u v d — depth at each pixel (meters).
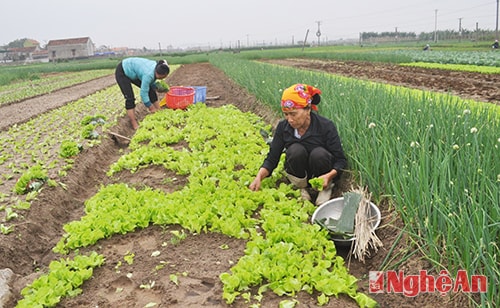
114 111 12.12
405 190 3.88
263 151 7.01
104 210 4.88
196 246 4.33
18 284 3.88
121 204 5.08
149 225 4.85
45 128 10.34
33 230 4.86
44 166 6.84
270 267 3.65
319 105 7.12
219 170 6.21
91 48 108.06
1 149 8.36
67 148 7.26
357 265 4.10
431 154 4.52
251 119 9.77
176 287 3.68
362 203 4.42
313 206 4.94
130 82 10.24
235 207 4.79
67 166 6.72
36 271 4.28
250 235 4.46
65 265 3.87
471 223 3.21
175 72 29.56
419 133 4.90
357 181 5.18
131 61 10.05
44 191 5.73
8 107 15.47
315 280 3.49
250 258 3.74
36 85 26.02
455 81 15.37
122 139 9.37
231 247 4.27
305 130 5.15
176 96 11.04
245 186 5.42
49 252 4.66
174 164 6.63
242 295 3.42
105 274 3.95
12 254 4.34
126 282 3.82
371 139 5.05
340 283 3.42
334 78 10.80
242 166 6.64
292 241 4.05
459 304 3.13
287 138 5.26
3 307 3.54
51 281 3.62
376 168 4.68
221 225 4.46
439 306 3.23
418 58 30.28
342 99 7.15
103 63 49.69
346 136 5.55
